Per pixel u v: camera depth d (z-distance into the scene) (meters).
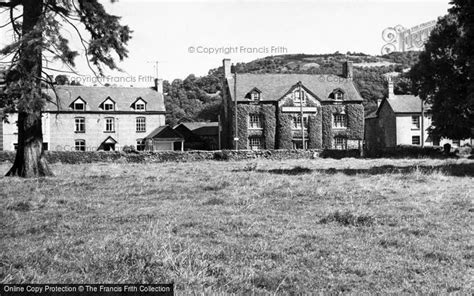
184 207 12.02
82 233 8.82
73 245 7.73
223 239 8.23
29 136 22.94
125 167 32.94
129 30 22.77
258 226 9.38
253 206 11.98
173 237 8.12
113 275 6.06
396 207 11.58
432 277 6.17
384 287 5.82
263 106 61.75
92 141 61.56
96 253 7.02
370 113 80.50
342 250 7.51
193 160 44.28
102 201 13.32
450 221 9.78
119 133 62.56
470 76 25.61
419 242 7.98
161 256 6.55
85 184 18.20
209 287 5.55
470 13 25.12
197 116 102.12
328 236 8.47
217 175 22.53
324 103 63.03
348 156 48.50
